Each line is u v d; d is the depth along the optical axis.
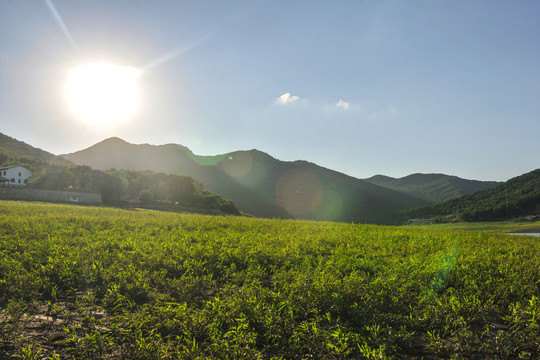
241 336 5.16
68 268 8.73
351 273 8.62
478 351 5.24
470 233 23.94
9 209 29.45
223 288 8.15
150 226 19.38
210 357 4.69
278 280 8.58
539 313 6.01
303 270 9.12
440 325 6.08
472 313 6.47
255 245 12.88
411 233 21.30
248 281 8.58
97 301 7.31
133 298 7.38
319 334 5.38
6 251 10.73
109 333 5.66
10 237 13.42
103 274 8.60
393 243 15.26
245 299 6.70
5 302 6.91
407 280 8.39
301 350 5.03
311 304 6.67
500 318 6.58
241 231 19.14
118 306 6.79
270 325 5.71
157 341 5.19
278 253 11.27
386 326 6.01
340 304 6.71
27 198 64.50
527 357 5.00
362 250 12.78
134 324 5.80
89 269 8.88
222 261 10.34
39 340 5.34
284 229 20.34
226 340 5.19
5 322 5.66
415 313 6.38
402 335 5.51
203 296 7.75
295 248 12.45
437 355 5.24
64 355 4.89
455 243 15.52
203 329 5.67
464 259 10.95
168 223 21.16
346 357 5.02
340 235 17.64
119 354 4.97
